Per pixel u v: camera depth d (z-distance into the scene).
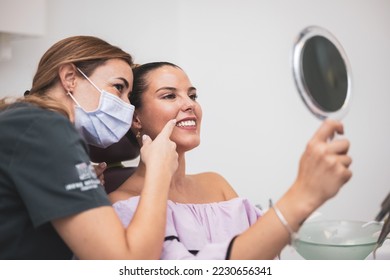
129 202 1.14
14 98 1.08
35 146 0.85
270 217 0.88
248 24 2.37
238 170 2.35
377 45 3.02
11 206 0.88
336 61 1.11
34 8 1.75
